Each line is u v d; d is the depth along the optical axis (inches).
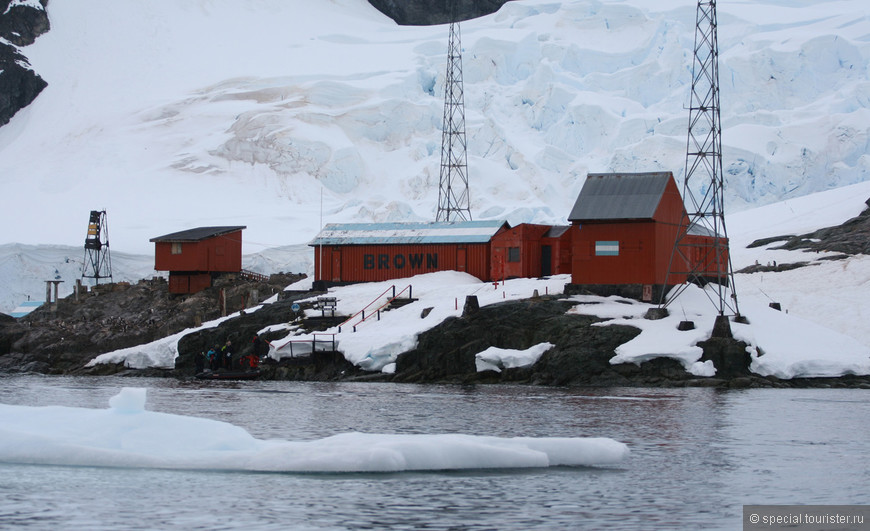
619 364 2682.1
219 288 4384.8
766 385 2554.1
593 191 3184.1
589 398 2304.4
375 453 1316.4
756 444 1600.6
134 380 3198.8
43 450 1338.6
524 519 1098.7
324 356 3122.5
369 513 1114.7
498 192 7775.6
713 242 3427.7
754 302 3041.3
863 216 4259.4
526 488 1249.4
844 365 2618.1
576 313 2960.1
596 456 1422.2
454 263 3786.9
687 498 1203.2
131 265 6333.7
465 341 2923.2
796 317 2945.4
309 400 2304.4
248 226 7185.0
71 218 7578.7
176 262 4439.0
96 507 1129.4
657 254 3061.0
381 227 3978.8
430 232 3868.1
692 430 1754.4
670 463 1425.9
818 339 2795.3
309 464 1310.3
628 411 2030.0
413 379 2886.3
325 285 3929.6
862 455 1497.3
